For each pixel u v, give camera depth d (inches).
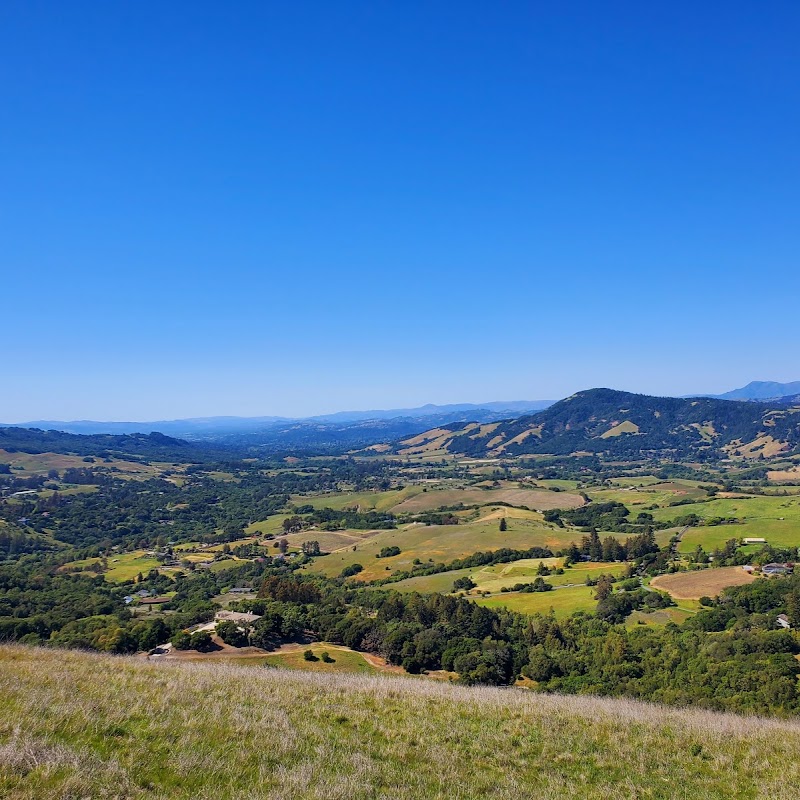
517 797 410.9
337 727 528.7
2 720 427.2
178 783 374.0
